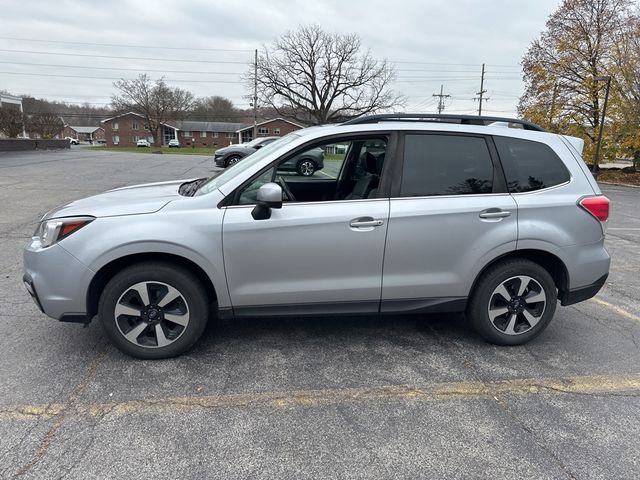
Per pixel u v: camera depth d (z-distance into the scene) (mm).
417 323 4004
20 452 2287
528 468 2281
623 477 2232
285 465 2264
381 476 2209
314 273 3189
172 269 3078
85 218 2998
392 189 3242
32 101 67562
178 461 2266
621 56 22000
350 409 2736
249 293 3170
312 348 3488
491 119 3490
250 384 2973
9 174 14805
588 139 24219
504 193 3352
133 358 3230
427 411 2734
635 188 19250
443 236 3242
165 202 3127
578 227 3422
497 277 3389
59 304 3006
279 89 52000
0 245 5996
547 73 24531
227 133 87938
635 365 3348
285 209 3109
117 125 86312
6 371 3027
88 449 2326
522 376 3156
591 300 4711
